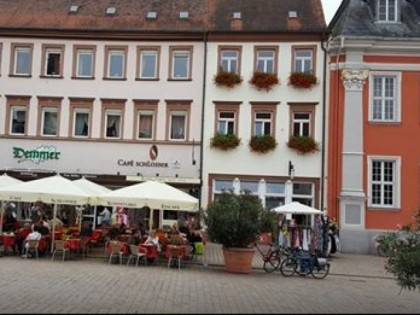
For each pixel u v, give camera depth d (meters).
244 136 30.48
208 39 31.14
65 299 11.55
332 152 29.52
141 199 20.98
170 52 31.50
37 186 20.86
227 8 33.03
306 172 29.81
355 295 14.59
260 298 12.87
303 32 30.23
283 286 15.77
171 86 31.30
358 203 28.66
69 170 31.44
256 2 33.31
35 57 32.09
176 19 32.50
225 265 19.31
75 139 31.55
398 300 14.06
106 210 30.53
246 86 30.67
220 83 30.67
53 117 32.09
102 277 15.82
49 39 32.16
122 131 31.47
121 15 33.00
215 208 19.22
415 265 12.87
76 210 31.31
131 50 31.77
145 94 31.47
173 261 20.92
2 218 23.92
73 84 31.86
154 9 33.34
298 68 30.61
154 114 31.34
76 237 21.55
